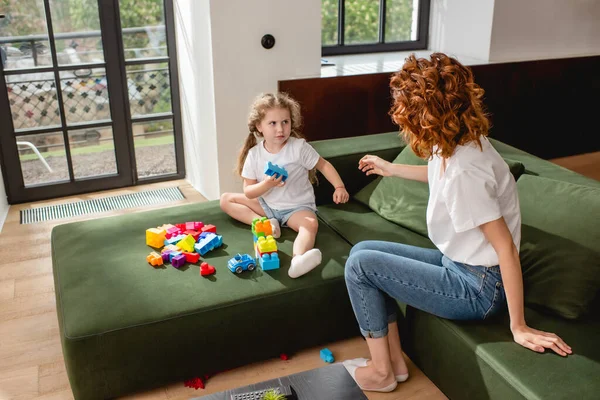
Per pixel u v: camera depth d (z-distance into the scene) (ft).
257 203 8.26
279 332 6.72
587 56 12.75
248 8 10.09
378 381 6.21
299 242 7.41
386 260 5.78
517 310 5.22
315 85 10.72
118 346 6.03
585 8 12.74
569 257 5.82
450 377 5.89
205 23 10.12
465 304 5.64
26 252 9.75
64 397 6.47
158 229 7.66
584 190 6.15
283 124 7.99
